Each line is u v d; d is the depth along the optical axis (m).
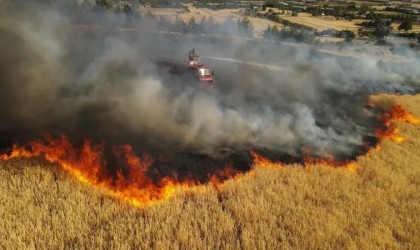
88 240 9.16
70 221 9.65
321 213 11.31
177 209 10.85
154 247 9.07
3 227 9.16
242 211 11.05
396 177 14.75
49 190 11.14
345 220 11.08
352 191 13.15
